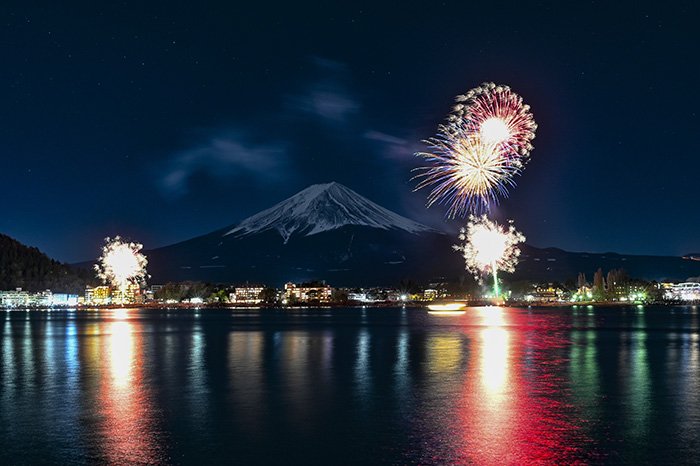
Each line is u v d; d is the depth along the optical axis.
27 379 60.28
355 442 35.75
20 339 119.25
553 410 43.81
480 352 87.06
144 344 106.25
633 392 51.34
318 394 51.34
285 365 72.38
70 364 73.31
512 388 53.62
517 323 185.38
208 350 93.62
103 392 52.38
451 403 46.78
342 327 173.62
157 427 39.44
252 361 76.81
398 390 53.00
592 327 158.88
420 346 99.00
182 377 61.72
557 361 74.69
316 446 35.06
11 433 37.75
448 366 70.06
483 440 35.81
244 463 32.03
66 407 45.66
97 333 141.25
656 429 38.09
